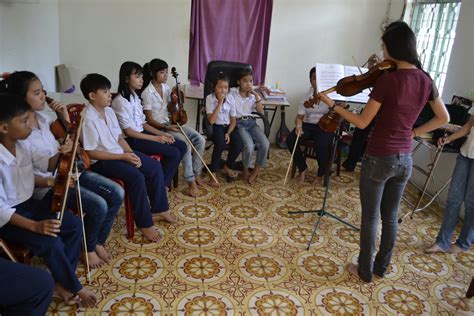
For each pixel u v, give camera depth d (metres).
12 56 3.01
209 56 4.01
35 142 1.86
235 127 3.36
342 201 3.23
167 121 3.14
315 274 2.27
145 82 3.03
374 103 1.87
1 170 1.61
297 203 3.13
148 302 1.93
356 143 3.72
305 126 3.45
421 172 3.37
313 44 4.20
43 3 3.44
